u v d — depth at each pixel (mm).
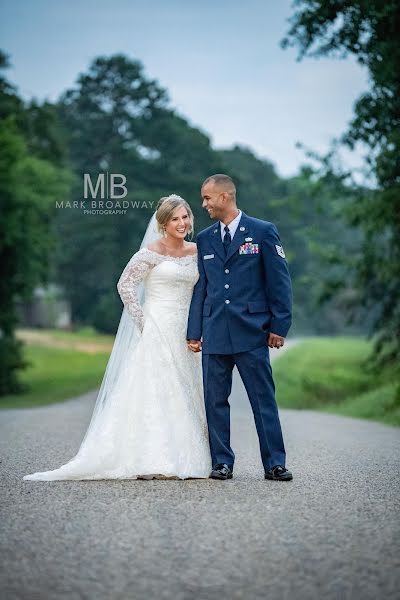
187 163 90188
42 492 7879
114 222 85375
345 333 110188
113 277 88562
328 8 22938
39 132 52188
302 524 6488
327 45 23609
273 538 6066
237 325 8727
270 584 5074
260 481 8516
